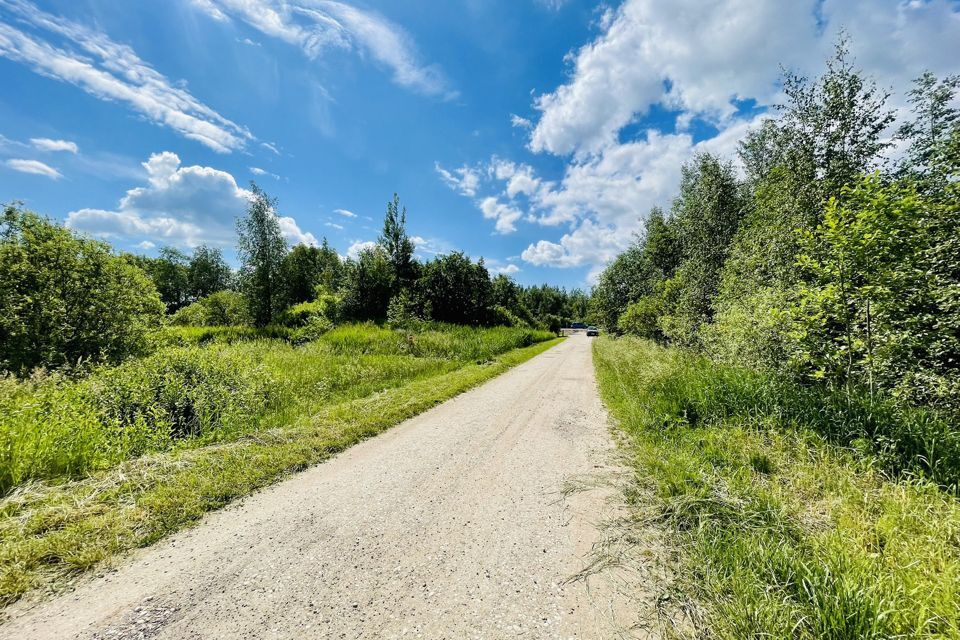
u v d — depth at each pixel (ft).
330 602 7.57
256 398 22.90
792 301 20.90
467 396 29.66
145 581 8.23
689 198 50.39
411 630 6.83
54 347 30.83
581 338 135.13
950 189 15.89
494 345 64.69
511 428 20.77
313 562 8.94
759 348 21.48
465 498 12.42
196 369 22.93
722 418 17.28
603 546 9.54
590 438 18.90
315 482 13.79
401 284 104.99
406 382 33.78
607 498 12.23
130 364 22.34
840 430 13.75
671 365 27.27
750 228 29.73
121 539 9.68
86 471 13.39
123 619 7.09
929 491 10.44
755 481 12.14
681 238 52.19
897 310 14.96
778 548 8.25
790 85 24.56
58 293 32.55
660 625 6.88
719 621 6.77
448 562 8.94
